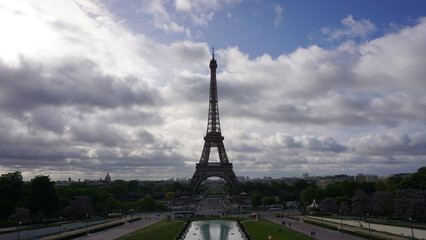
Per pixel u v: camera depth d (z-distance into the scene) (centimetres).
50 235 16450
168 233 19038
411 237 14888
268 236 17188
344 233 17412
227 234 19162
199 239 17638
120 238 15775
